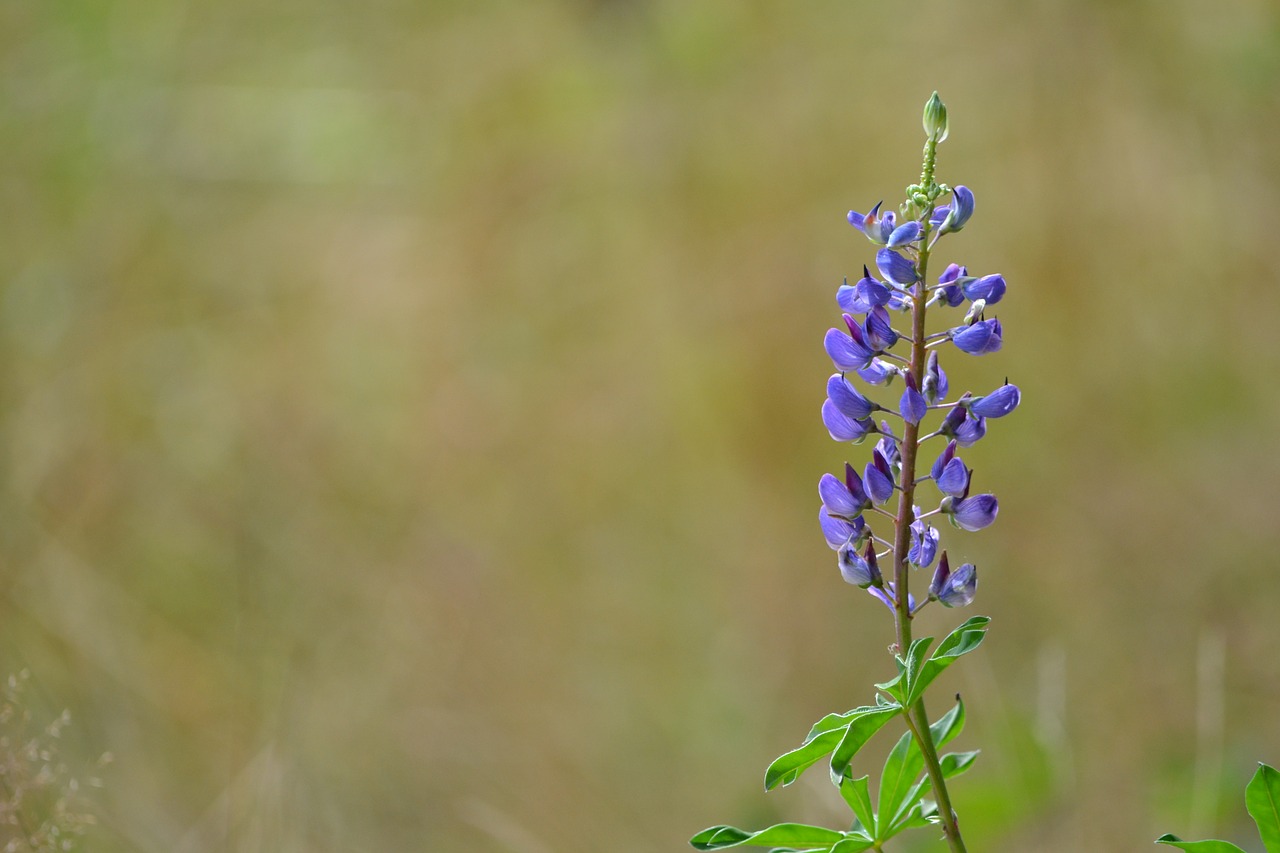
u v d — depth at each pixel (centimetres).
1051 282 909
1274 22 931
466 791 643
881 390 869
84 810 542
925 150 291
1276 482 776
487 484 882
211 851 553
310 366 945
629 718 722
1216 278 902
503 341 974
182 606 744
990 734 621
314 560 784
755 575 797
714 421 892
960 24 1033
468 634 752
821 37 1066
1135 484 802
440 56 1177
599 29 1151
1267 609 702
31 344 889
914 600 764
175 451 862
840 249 922
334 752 647
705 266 955
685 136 1027
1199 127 937
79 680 655
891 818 315
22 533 738
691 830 645
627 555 837
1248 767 593
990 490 833
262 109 1120
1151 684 666
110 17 1084
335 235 1051
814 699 726
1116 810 581
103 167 1024
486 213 1029
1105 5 973
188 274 995
